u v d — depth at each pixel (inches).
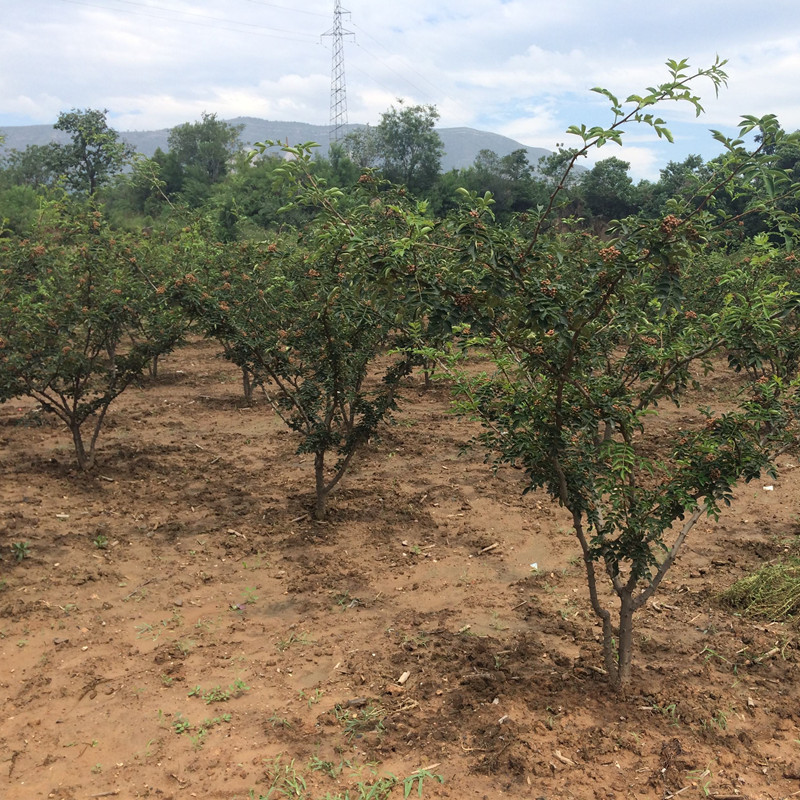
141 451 334.0
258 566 228.8
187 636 187.9
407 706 155.3
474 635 185.8
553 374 132.8
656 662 170.9
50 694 161.8
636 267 120.7
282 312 254.1
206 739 146.1
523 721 147.3
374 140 2186.3
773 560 224.1
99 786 133.3
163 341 293.7
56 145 1798.7
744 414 145.4
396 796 128.9
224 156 2354.8
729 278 164.6
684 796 127.0
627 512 155.3
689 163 1018.1
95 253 302.8
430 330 118.5
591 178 1765.5
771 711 150.8
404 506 274.5
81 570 222.5
